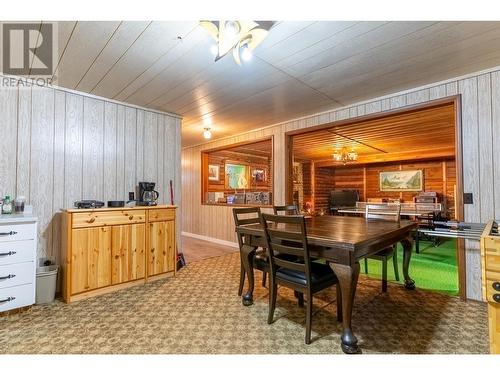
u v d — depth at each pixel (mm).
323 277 1954
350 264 1759
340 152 6801
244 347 1785
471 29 1891
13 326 2062
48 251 2842
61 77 2674
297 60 2324
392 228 2383
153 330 2004
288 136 4305
